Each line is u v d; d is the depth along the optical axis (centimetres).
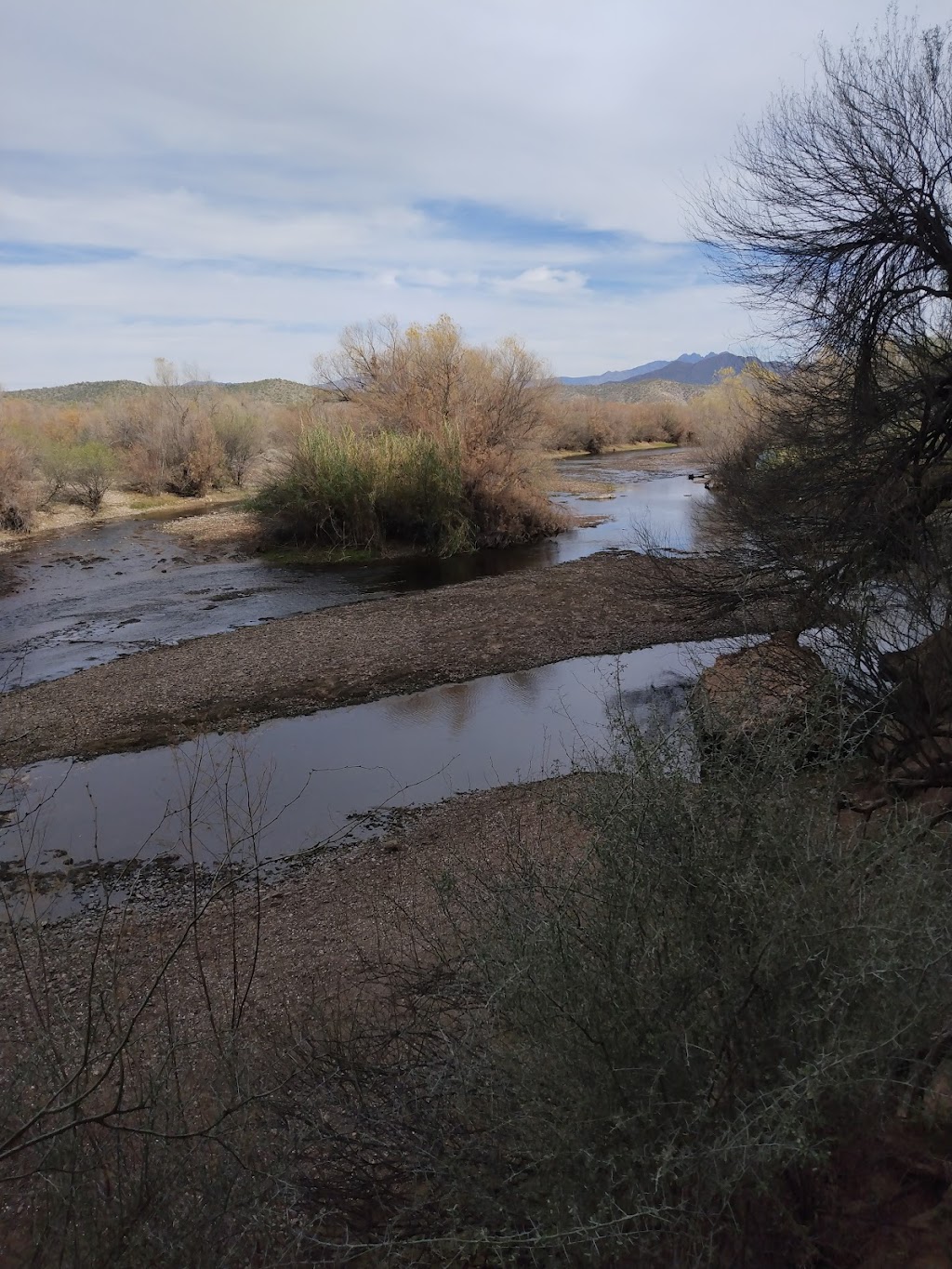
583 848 322
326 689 1467
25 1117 278
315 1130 268
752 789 244
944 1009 225
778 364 1351
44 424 5278
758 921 224
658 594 1562
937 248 1145
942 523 1028
